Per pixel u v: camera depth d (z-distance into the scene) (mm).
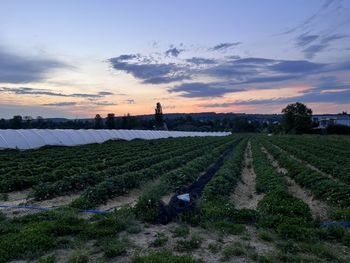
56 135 47625
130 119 131250
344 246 9758
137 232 10602
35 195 16078
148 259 8211
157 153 38594
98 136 57625
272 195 15539
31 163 28406
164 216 11836
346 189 16062
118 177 18125
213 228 10930
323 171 26453
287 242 9594
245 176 25797
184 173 21391
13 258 8500
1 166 26188
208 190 16734
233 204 15938
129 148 45250
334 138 78875
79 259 8234
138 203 12773
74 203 14102
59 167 26109
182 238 10188
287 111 124000
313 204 16031
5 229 10422
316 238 10086
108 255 8672
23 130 43938
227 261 8547
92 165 26625
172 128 167250
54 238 9672
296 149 43312
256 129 195625
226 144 58250
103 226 10789
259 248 9422
